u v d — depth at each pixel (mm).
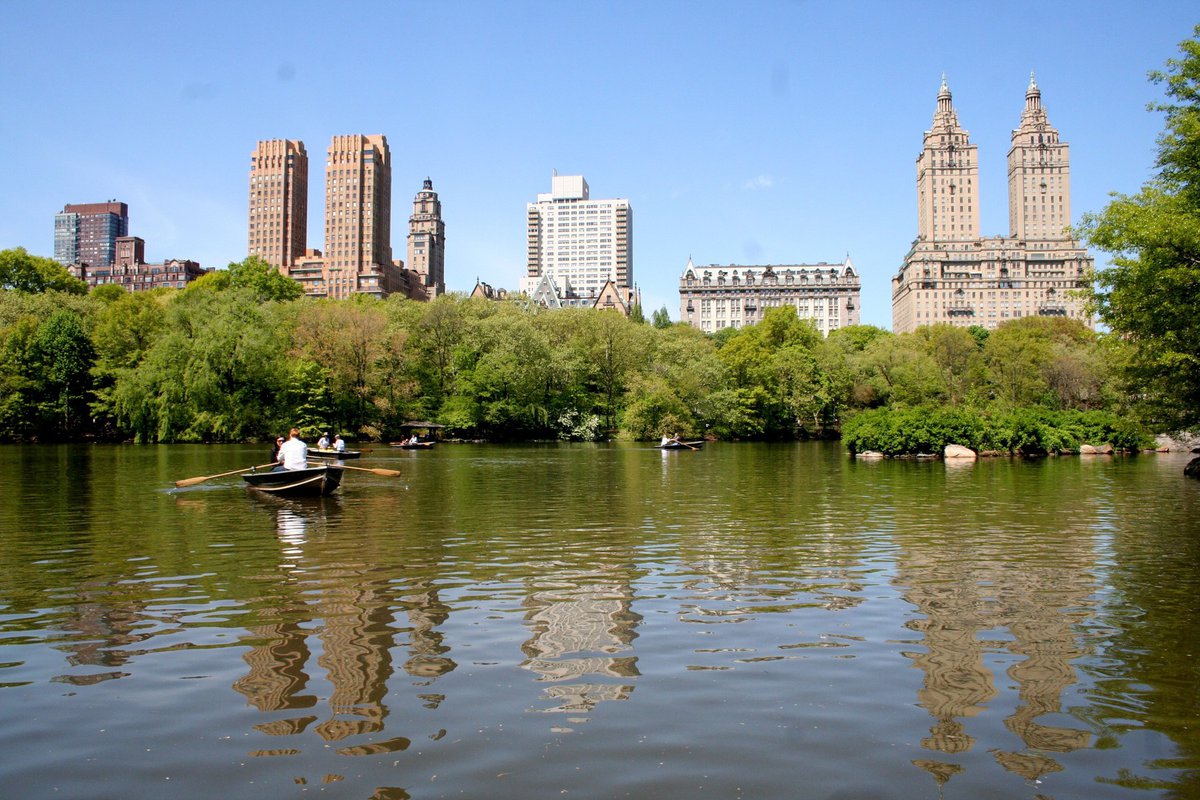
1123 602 11453
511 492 27250
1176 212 26688
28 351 65938
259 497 25156
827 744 6711
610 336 87688
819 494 26891
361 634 9852
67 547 15938
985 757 6488
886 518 20562
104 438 67750
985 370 85250
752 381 93125
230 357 64125
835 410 95312
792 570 13719
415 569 13781
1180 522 19719
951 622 10422
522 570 13703
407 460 47281
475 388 79312
